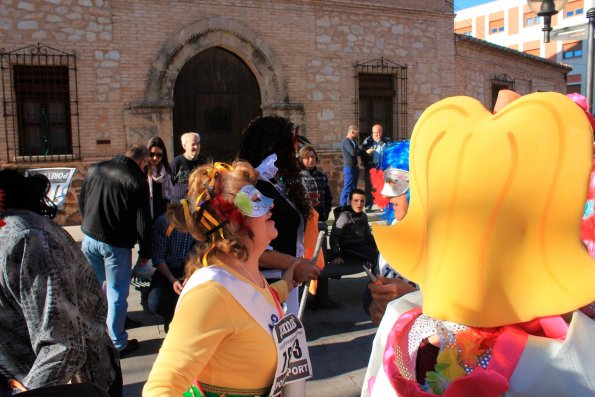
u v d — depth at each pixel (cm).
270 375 179
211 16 1152
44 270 200
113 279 444
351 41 1295
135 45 1098
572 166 126
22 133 1051
